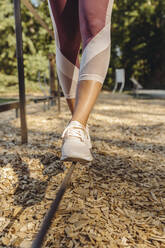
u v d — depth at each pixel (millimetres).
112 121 3305
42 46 11438
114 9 11602
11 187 1216
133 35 12453
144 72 13117
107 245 828
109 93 9633
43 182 1274
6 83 11281
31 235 878
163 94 8641
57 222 941
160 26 12828
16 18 1724
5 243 837
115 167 1503
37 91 10586
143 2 12039
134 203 1091
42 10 11117
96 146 1973
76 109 736
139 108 4824
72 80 1014
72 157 685
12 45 11234
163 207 1065
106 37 776
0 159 1588
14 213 1005
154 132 2609
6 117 3625
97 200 1104
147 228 922
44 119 3289
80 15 786
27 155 1684
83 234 879
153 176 1385
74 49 972
